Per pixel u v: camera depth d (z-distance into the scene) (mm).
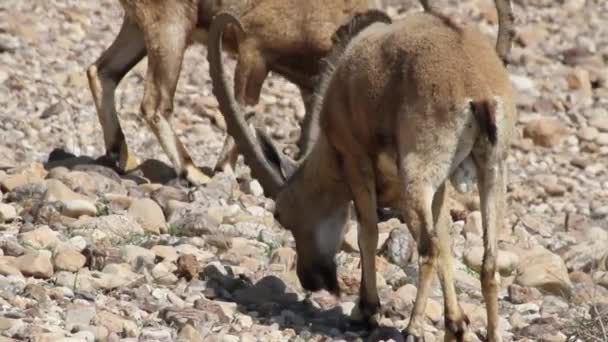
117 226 36906
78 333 28078
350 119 30766
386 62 29719
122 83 56219
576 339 31016
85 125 50031
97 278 32125
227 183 42312
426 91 28547
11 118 48969
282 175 33969
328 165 32344
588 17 73688
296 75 43812
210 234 37656
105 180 41250
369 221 31438
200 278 33812
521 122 58000
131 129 51156
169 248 35156
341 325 31859
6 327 28156
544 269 35938
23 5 63156
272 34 42844
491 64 28844
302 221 33469
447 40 29000
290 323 31547
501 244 38906
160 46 42812
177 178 43125
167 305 31281
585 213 46688
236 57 45812
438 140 28484
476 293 35031
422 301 29297
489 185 28641
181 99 55625
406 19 30766
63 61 57344
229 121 34094
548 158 53875
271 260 36219
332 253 33656
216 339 28922
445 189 29812
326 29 42719
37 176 41062
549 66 65625
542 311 33750
